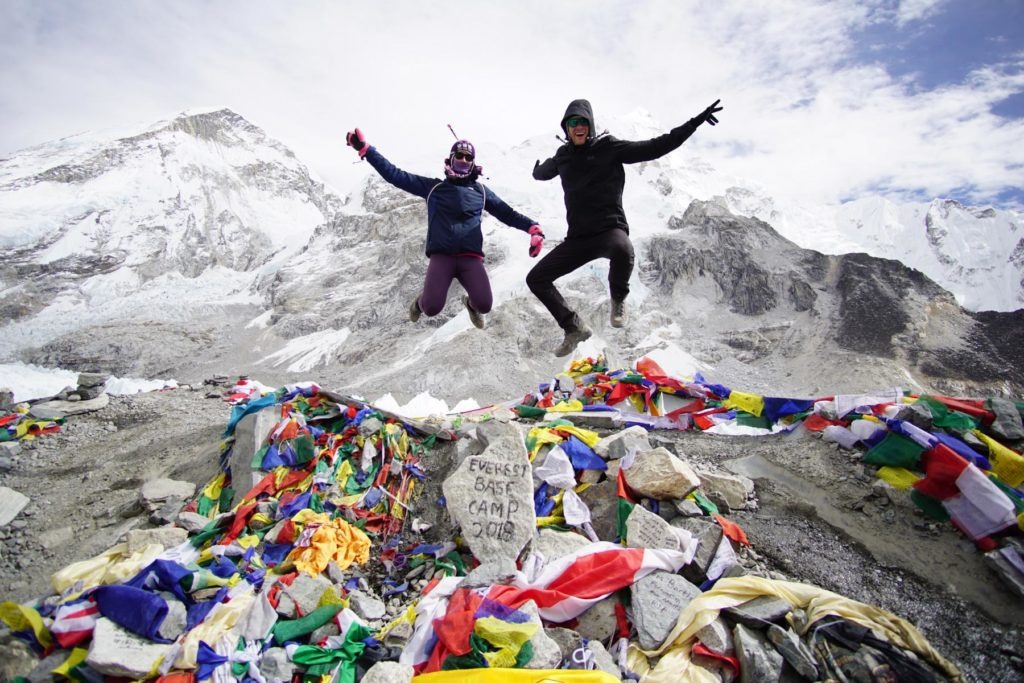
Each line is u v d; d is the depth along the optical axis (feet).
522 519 21.79
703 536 20.90
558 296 21.33
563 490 23.94
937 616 18.01
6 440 41.45
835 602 17.66
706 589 19.36
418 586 21.68
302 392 32.40
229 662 17.70
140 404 47.37
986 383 263.49
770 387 271.49
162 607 19.19
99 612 19.65
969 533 19.75
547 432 26.61
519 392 267.80
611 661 17.02
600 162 19.94
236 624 19.21
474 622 17.48
